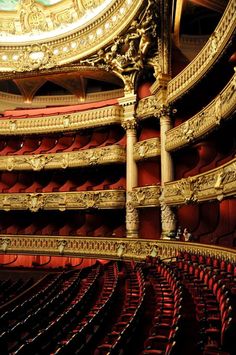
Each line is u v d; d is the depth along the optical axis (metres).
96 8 15.93
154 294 6.90
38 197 16.52
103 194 15.12
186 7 12.73
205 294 5.43
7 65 17.89
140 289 6.94
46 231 17.75
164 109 13.49
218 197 9.24
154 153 13.99
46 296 8.44
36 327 5.60
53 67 17.44
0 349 4.25
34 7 17.31
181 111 13.95
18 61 17.78
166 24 12.88
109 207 14.84
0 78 18.64
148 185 13.78
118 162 15.40
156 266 9.91
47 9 17.28
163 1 12.06
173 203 12.06
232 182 8.48
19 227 18.31
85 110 16.66
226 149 12.12
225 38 9.05
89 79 19.12
